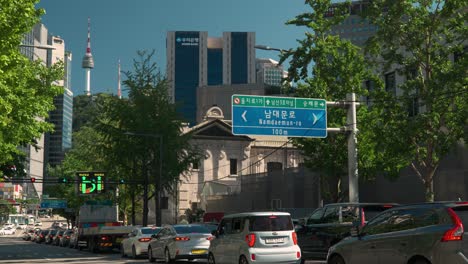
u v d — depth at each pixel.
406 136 22.72
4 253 37.22
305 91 31.64
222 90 121.00
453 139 22.66
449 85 22.22
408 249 11.23
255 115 25.83
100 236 35.75
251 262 15.27
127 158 49.25
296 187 46.31
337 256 13.25
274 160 75.44
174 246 21.81
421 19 23.12
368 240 12.24
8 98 20.95
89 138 61.09
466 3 22.69
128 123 48.56
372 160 30.44
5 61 19.94
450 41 23.56
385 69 24.52
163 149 48.41
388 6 23.36
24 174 34.06
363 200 37.53
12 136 23.41
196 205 70.69
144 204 49.75
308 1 32.53
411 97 23.30
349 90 30.08
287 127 26.08
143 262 24.58
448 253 10.52
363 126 26.53
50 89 26.25
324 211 18.28
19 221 193.12
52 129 26.02
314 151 32.75
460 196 30.03
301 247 18.64
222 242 16.80
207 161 72.00
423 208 11.35
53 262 25.81
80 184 48.00
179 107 51.09
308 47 32.16
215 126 73.44
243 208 55.19
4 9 19.53
